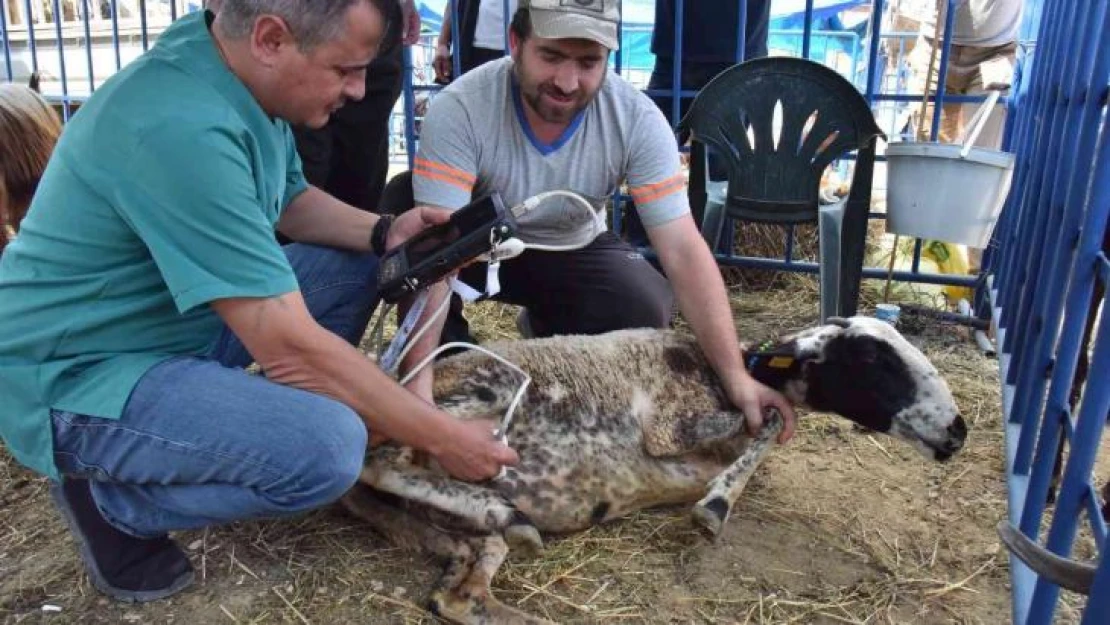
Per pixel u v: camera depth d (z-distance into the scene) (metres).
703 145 4.33
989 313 4.85
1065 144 3.03
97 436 2.09
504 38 5.46
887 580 2.58
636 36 13.65
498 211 2.40
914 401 2.79
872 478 3.18
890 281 5.20
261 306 2.01
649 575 2.55
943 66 4.80
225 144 1.97
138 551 2.38
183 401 2.06
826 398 2.92
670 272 2.97
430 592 2.31
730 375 2.79
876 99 5.07
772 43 14.57
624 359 2.84
